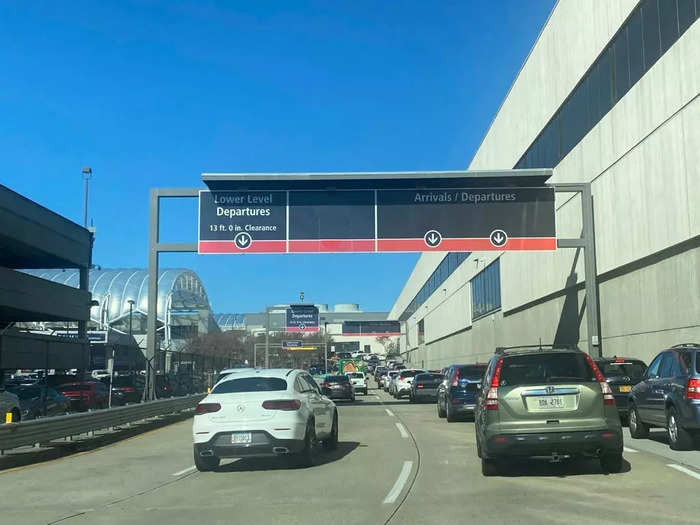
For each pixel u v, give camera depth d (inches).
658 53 800.3
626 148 895.1
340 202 1048.2
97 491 420.5
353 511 339.6
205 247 1048.8
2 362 1331.2
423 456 542.0
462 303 2155.5
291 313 3095.5
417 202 1045.2
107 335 2454.5
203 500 380.8
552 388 400.8
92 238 1878.7
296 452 482.6
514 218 1028.5
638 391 594.6
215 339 3430.1
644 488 375.6
